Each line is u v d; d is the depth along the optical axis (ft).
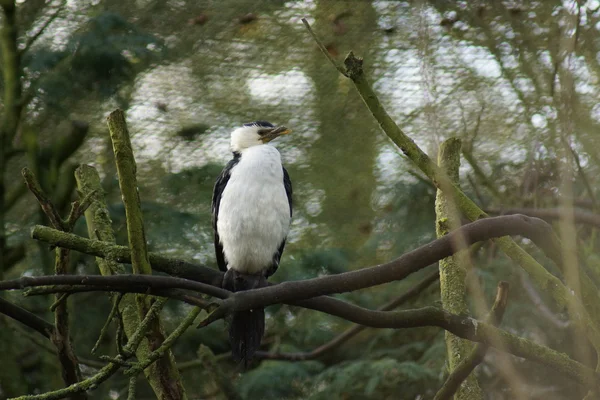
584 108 29.37
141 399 39.88
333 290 18.03
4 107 39.19
